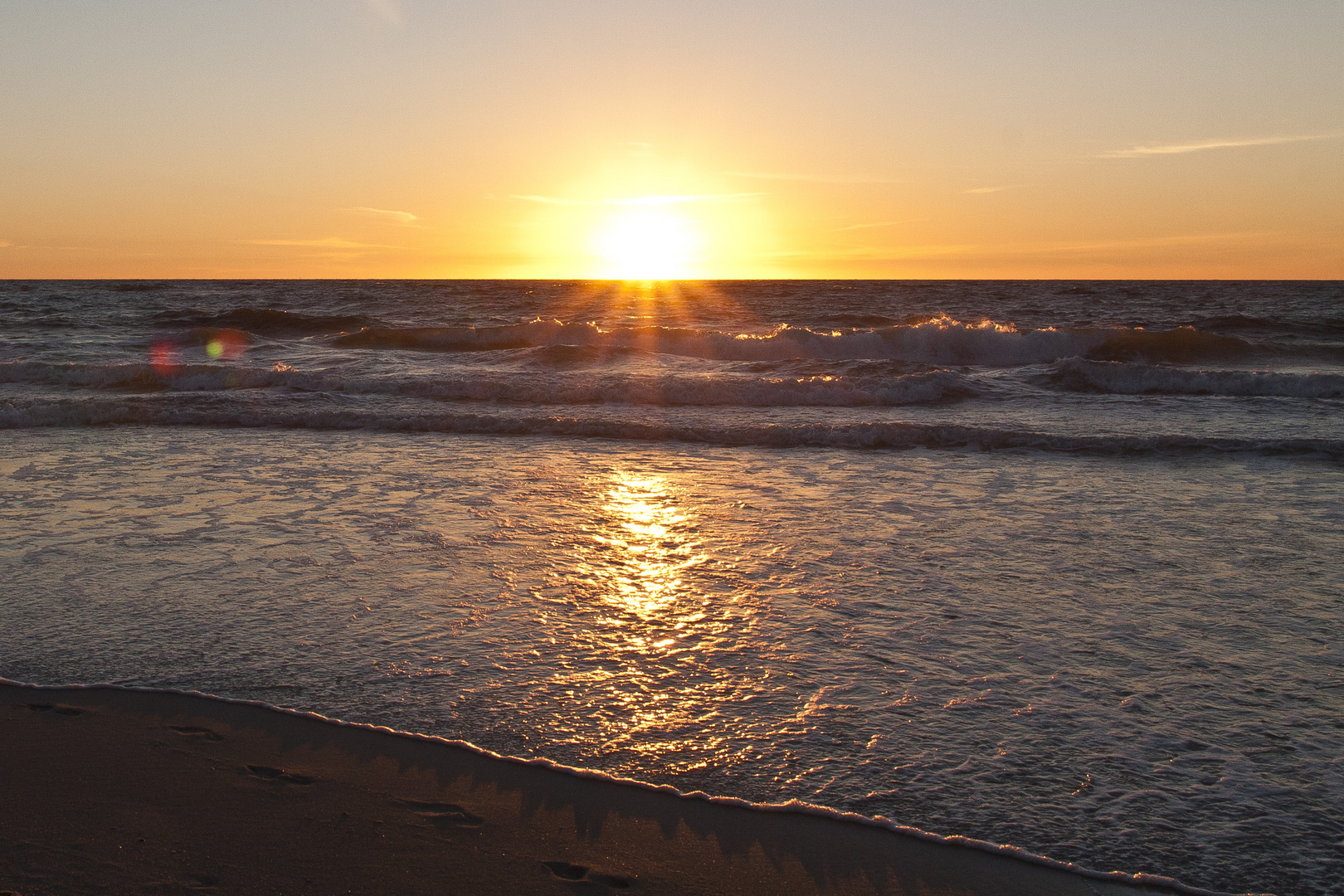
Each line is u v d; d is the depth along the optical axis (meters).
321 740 2.96
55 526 5.57
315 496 6.48
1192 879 2.28
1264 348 17.91
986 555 5.07
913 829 2.48
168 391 12.27
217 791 2.67
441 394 11.91
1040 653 3.66
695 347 17.73
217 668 3.48
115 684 3.34
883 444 8.81
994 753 2.86
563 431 9.42
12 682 3.34
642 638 3.82
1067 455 8.20
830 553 5.11
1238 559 4.97
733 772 2.77
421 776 2.75
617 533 5.52
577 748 2.91
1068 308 36.38
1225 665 3.55
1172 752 2.86
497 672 3.46
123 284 81.31
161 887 2.24
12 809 2.57
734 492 6.72
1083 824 2.50
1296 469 7.44
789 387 11.70
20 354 17.27
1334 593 4.39
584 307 37.56
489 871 2.32
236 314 26.25
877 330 17.80
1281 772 2.74
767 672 3.48
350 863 2.34
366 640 3.77
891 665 3.54
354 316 28.67
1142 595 4.38
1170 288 67.69
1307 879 2.27
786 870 2.33
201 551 5.05
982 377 13.47
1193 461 7.81
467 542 5.29
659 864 2.36
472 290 62.91
